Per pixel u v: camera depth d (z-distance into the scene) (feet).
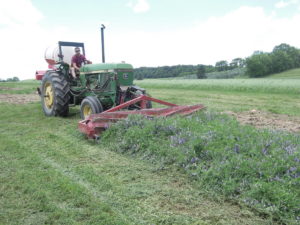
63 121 24.41
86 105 21.52
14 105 34.60
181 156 13.19
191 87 75.97
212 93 54.49
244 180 10.80
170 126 16.01
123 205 10.03
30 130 21.13
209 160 12.82
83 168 13.32
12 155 15.24
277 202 9.48
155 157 14.10
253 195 10.02
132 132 16.01
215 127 15.71
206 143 13.64
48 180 11.97
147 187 11.40
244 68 222.48
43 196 10.59
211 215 9.39
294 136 15.23
